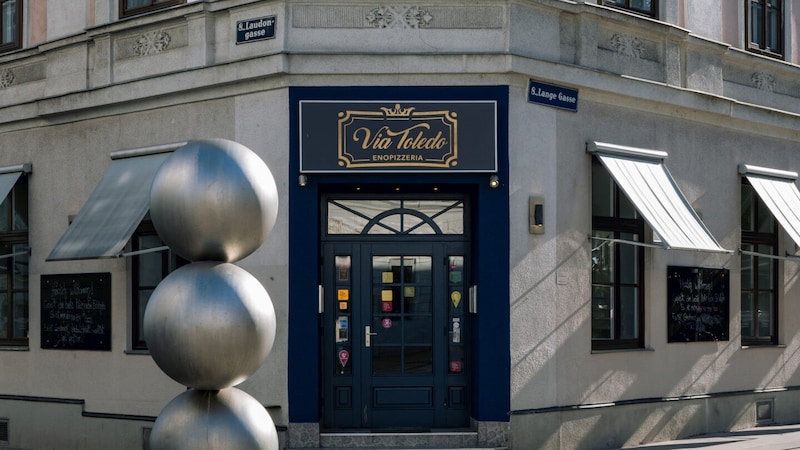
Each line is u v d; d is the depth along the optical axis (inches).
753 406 554.6
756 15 578.9
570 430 458.9
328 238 454.6
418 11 441.7
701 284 526.9
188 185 259.8
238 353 257.0
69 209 519.5
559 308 458.3
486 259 438.6
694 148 527.5
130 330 490.3
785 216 553.9
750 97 567.5
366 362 454.3
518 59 437.1
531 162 448.8
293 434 432.5
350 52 437.1
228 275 261.3
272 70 436.5
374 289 456.8
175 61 478.0
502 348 438.0
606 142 481.4
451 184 443.8
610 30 486.6
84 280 507.5
